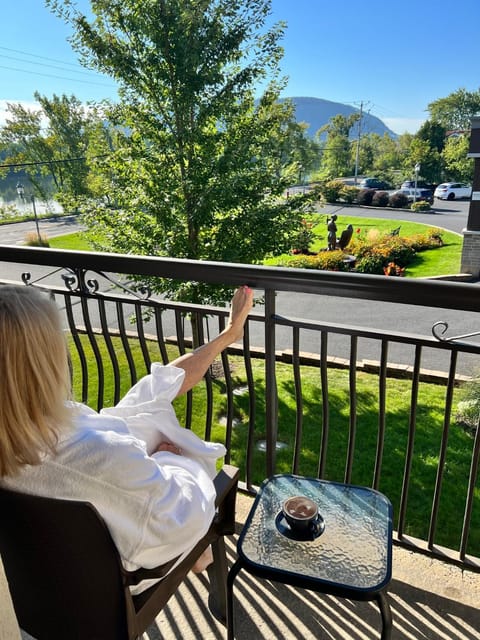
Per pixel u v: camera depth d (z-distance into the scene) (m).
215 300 5.86
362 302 11.23
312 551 1.09
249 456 1.91
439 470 1.51
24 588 0.88
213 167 5.90
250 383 1.79
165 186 5.91
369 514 1.21
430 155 48.91
